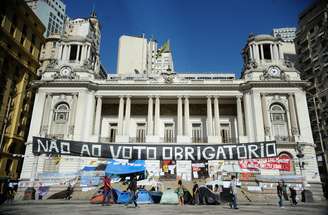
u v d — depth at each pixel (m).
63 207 17.19
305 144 39.34
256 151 21.33
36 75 52.91
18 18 47.81
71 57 49.62
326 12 57.69
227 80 45.59
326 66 55.81
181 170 37.66
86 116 43.38
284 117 42.47
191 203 21.28
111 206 18.05
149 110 44.34
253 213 13.91
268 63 46.41
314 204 25.25
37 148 20.59
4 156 42.50
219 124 43.47
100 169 34.41
